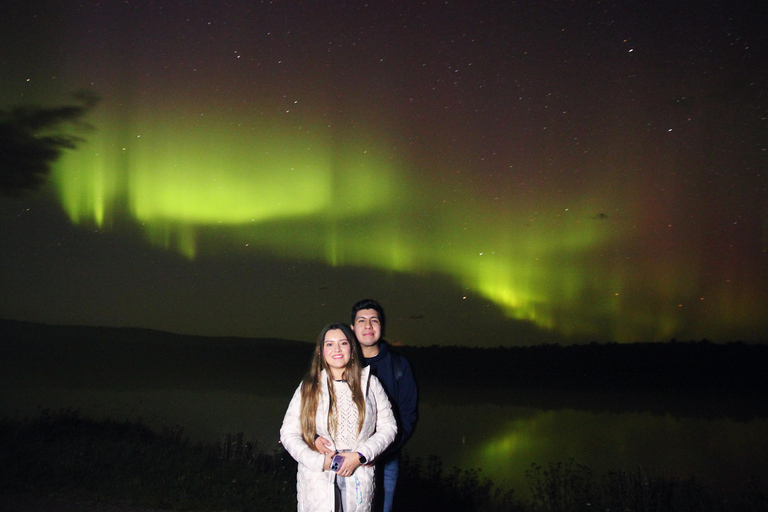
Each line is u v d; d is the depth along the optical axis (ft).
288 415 11.21
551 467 29.96
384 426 11.19
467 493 28.66
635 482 24.79
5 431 36.32
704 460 77.61
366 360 14.06
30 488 23.45
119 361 357.00
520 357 348.38
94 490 23.39
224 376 279.49
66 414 43.24
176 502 22.29
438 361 338.95
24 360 345.31
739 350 340.59
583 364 320.09
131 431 38.11
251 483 25.27
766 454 86.02
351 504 10.50
